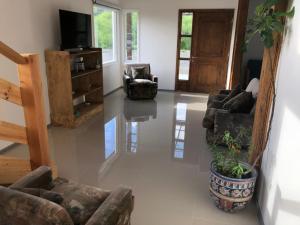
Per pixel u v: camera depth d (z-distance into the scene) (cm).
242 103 355
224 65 709
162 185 279
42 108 237
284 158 185
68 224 112
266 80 230
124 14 728
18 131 231
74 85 498
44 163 247
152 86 637
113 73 718
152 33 725
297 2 183
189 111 557
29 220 112
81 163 324
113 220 140
